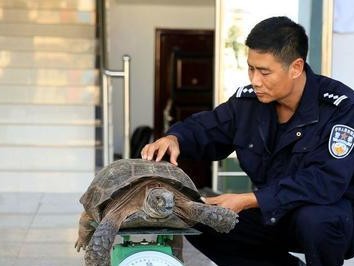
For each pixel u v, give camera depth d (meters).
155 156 2.96
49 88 7.71
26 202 6.46
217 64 5.49
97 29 8.38
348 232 2.88
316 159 2.85
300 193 2.80
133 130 10.80
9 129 7.38
